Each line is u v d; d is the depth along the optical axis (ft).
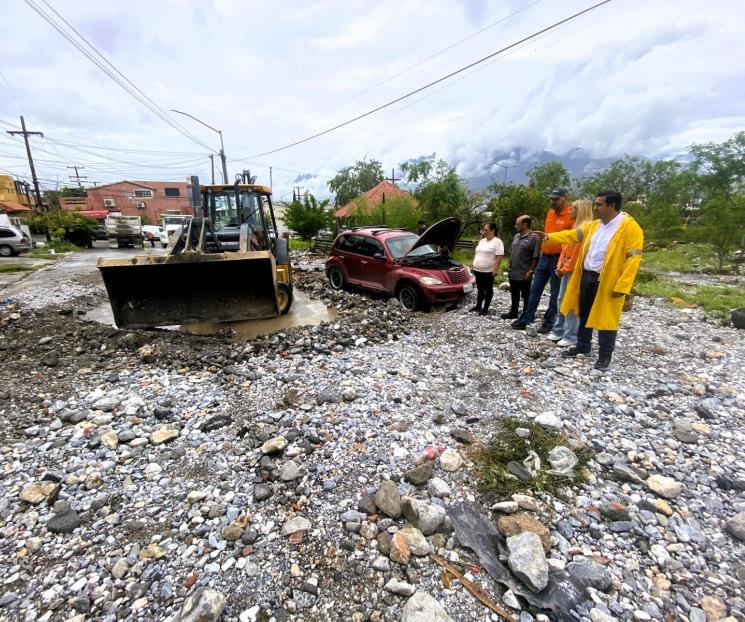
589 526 7.87
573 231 15.37
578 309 15.44
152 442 10.78
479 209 59.00
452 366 15.60
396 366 15.64
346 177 156.15
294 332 19.93
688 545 7.39
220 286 19.70
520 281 19.61
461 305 25.31
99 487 9.19
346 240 31.09
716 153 83.61
